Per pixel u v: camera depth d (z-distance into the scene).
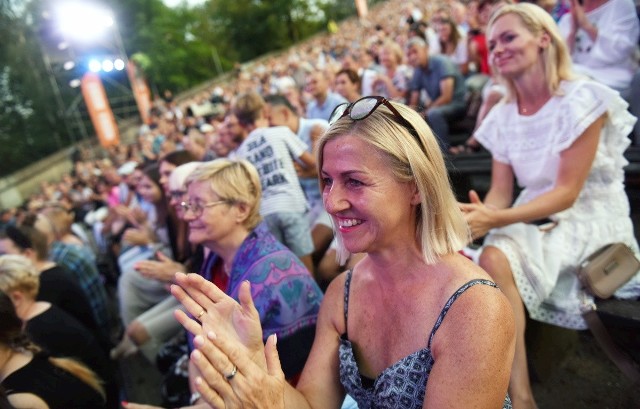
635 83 2.43
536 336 1.98
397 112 1.06
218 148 3.99
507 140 2.04
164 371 2.74
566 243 1.86
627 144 1.79
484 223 1.66
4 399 1.46
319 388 1.29
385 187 1.05
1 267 2.22
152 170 3.53
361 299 1.26
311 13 51.06
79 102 22.05
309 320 1.71
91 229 8.00
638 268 1.77
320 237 3.11
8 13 22.06
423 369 1.08
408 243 1.12
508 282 1.74
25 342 1.76
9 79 22.64
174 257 3.26
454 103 4.32
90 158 18.41
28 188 19.97
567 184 1.75
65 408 1.73
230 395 1.03
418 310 1.11
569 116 1.74
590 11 2.78
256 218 1.97
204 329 1.10
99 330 3.10
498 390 0.98
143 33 30.80
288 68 15.79
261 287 1.69
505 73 1.88
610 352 1.72
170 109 18.12
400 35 12.14
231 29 47.88
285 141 2.79
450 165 1.35
